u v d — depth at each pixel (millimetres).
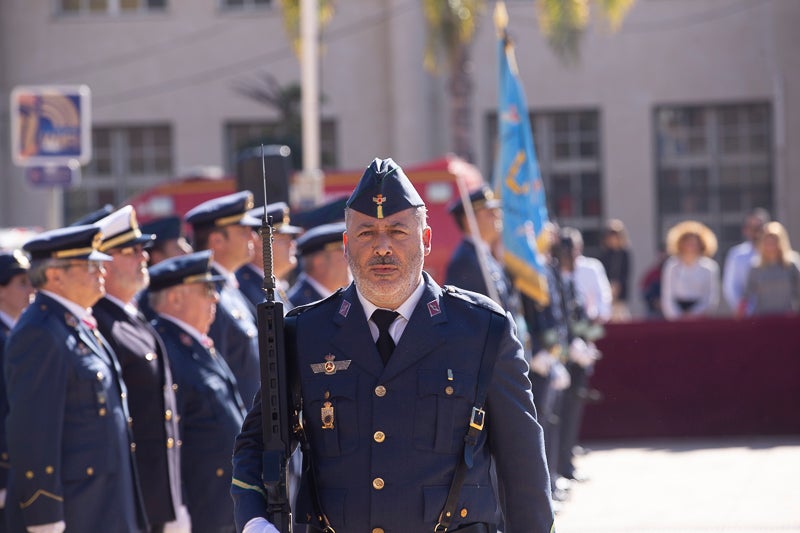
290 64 50875
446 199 31531
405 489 7199
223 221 13516
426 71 49688
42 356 10414
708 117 50219
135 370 11516
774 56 49156
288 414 7395
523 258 17031
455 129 43562
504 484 7496
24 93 20125
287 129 49031
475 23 42469
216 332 13039
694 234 27797
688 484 19734
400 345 7352
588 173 50406
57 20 51344
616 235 33969
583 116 50500
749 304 25672
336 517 7238
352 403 7297
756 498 18281
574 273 23781
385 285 7293
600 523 16906
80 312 10898
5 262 13922
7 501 10703
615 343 24891
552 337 17234
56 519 10250
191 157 51219
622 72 49969
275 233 14242
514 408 7438
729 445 23734
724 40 49562
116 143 51594
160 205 33219
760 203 50000
